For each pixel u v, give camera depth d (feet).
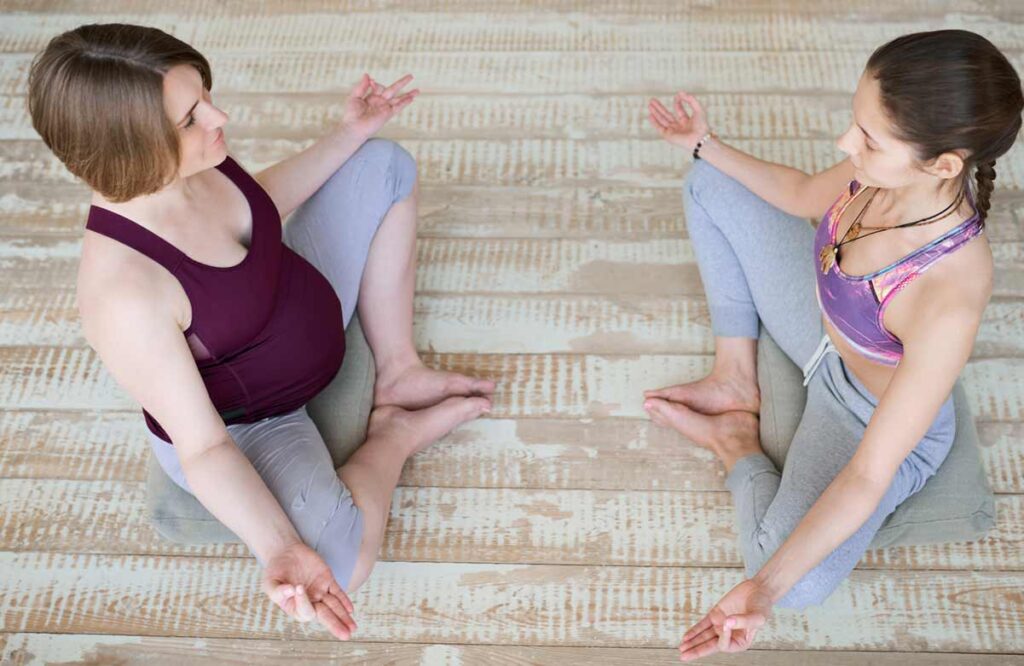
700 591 6.48
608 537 6.72
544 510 6.84
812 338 6.49
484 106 9.05
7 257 8.24
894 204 5.07
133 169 4.54
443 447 7.15
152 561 6.73
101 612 6.54
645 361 7.52
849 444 6.03
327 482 5.93
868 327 5.36
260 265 5.51
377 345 7.22
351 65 9.39
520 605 6.47
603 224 8.25
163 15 9.82
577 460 7.06
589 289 7.89
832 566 5.76
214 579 6.64
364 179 6.78
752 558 6.09
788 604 5.89
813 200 6.32
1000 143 4.59
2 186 8.66
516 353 7.58
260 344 5.73
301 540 5.47
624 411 7.28
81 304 4.93
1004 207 8.09
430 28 9.64
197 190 5.31
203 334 5.30
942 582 6.43
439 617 6.44
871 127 4.69
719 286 6.96
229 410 5.88
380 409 7.00
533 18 9.67
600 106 8.99
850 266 5.35
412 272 7.28
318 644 6.37
